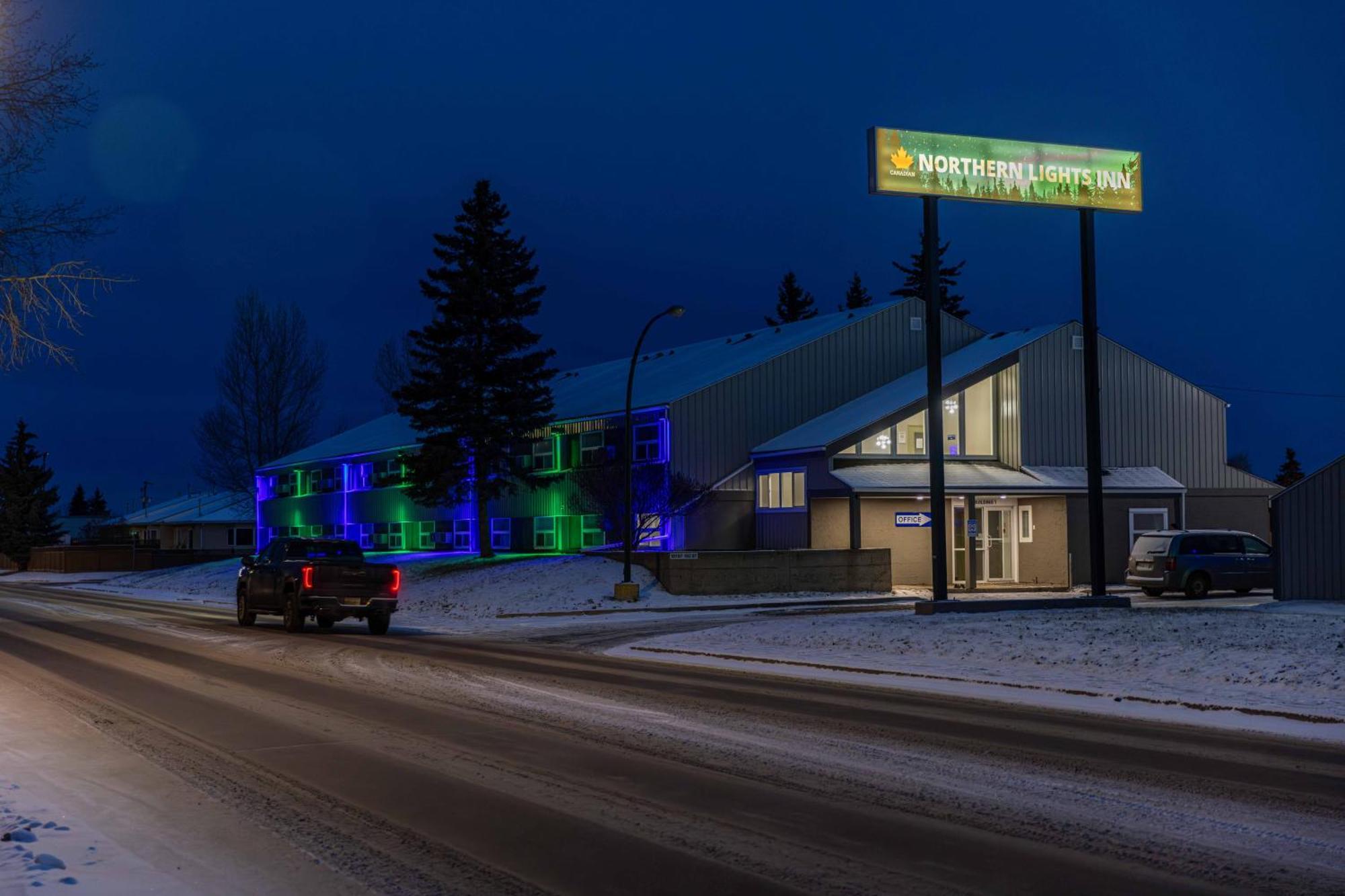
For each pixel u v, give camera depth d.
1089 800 9.20
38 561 95.62
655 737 12.27
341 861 7.56
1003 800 9.21
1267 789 9.63
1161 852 7.62
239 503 94.38
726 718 13.70
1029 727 13.13
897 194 28.80
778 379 47.94
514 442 49.81
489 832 8.25
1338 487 29.03
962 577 43.38
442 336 49.16
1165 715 14.23
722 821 8.52
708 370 50.44
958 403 44.28
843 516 42.59
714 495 45.16
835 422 45.22
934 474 28.42
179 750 11.57
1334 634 19.61
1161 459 46.16
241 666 19.86
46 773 10.48
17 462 101.12
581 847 7.84
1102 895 6.71
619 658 22.03
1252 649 18.45
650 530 44.25
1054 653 19.69
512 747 11.67
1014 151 29.64
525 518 53.31
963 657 20.31
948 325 52.75
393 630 29.78
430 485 49.28
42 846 7.88
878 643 22.45
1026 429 44.09
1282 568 29.78
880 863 7.39
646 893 6.83
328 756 11.18
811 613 33.22
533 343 49.97
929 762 10.86
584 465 50.09
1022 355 44.38
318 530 72.19
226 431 77.94
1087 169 30.23
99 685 17.14
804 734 12.48
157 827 8.48
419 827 8.41
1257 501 47.19
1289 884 6.91
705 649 23.14
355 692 16.23
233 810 8.99
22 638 26.61
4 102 12.97
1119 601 28.88
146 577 72.31
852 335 49.97
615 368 63.50
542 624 31.70
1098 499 29.66
